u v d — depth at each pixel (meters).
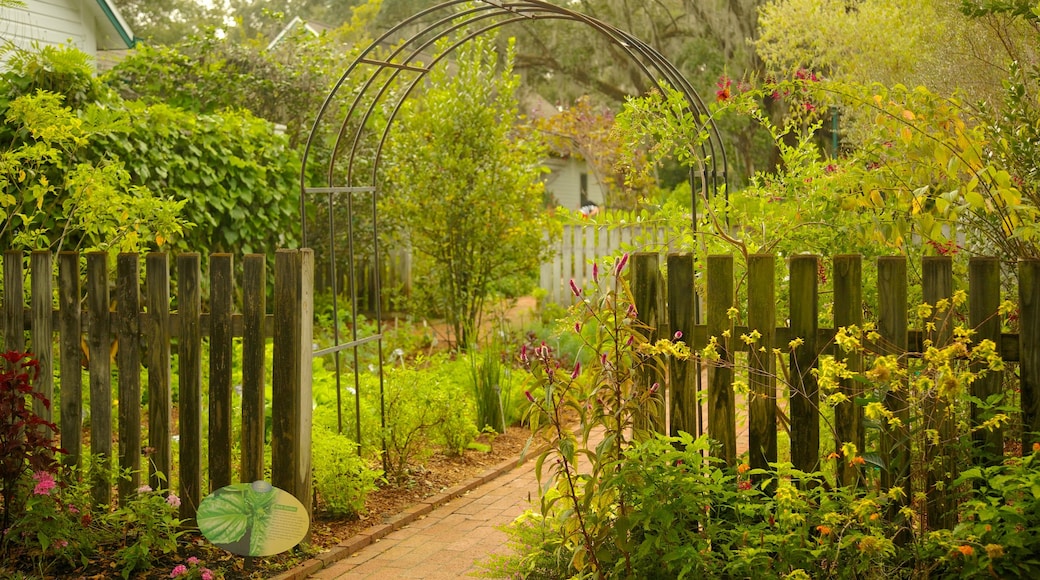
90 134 6.55
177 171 8.15
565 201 31.27
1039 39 4.90
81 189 5.37
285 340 4.43
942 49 6.06
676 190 18.92
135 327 4.44
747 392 3.53
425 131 10.62
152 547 4.25
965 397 3.30
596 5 20.83
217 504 4.18
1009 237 3.85
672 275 3.80
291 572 4.21
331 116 12.53
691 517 3.44
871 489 3.42
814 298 3.63
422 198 10.37
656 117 5.04
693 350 3.79
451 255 10.34
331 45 13.58
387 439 5.80
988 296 3.43
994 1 4.48
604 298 3.64
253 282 4.40
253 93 12.25
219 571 4.12
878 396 3.45
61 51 7.56
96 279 4.46
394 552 4.64
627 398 3.59
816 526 3.35
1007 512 3.02
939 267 3.51
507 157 10.56
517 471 6.31
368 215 12.75
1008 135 3.98
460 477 6.03
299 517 4.28
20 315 4.54
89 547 4.16
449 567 4.39
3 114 7.02
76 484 4.45
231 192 8.77
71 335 4.48
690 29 18.75
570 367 8.92
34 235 5.41
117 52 17.31
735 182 16.55
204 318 4.46
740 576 3.38
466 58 10.49
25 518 4.04
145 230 5.58
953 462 3.40
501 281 11.52
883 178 4.17
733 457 3.73
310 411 4.55
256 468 4.44
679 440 3.52
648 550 3.27
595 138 20.55
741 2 15.86
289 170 9.89
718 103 5.10
